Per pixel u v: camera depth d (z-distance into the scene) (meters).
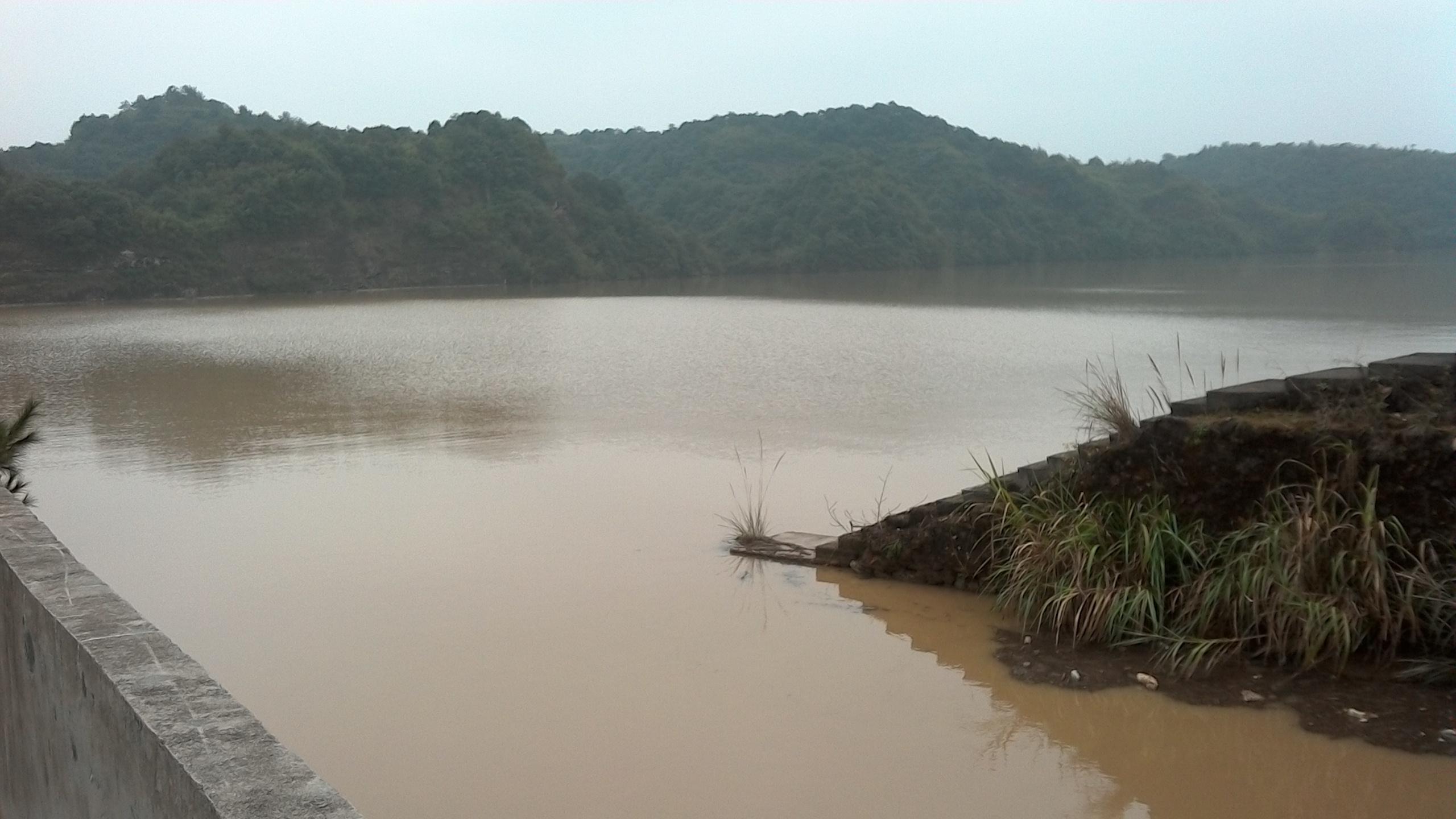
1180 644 5.48
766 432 13.22
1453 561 5.23
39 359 24.28
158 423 14.67
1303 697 5.05
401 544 8.20
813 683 5.49
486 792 4.43
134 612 2.81
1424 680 5.08
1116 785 4.40
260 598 6.95
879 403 15.49
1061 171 106.56
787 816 4.21
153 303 53.47
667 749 4.79
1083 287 54.88
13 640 3.26
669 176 110.75
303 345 27.22
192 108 103.50
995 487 6.81
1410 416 5.59
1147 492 6.18
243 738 2.08
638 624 6.39
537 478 10.65
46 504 9.76
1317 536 5.36
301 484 10.50
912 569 7.08
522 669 5.72
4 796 3.53
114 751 2.37
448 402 16.39
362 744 4.88
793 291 57.00
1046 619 6.12
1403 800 4.18
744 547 7.89
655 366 20.72
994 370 19.31
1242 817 4.13
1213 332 26.62
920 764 4.62
